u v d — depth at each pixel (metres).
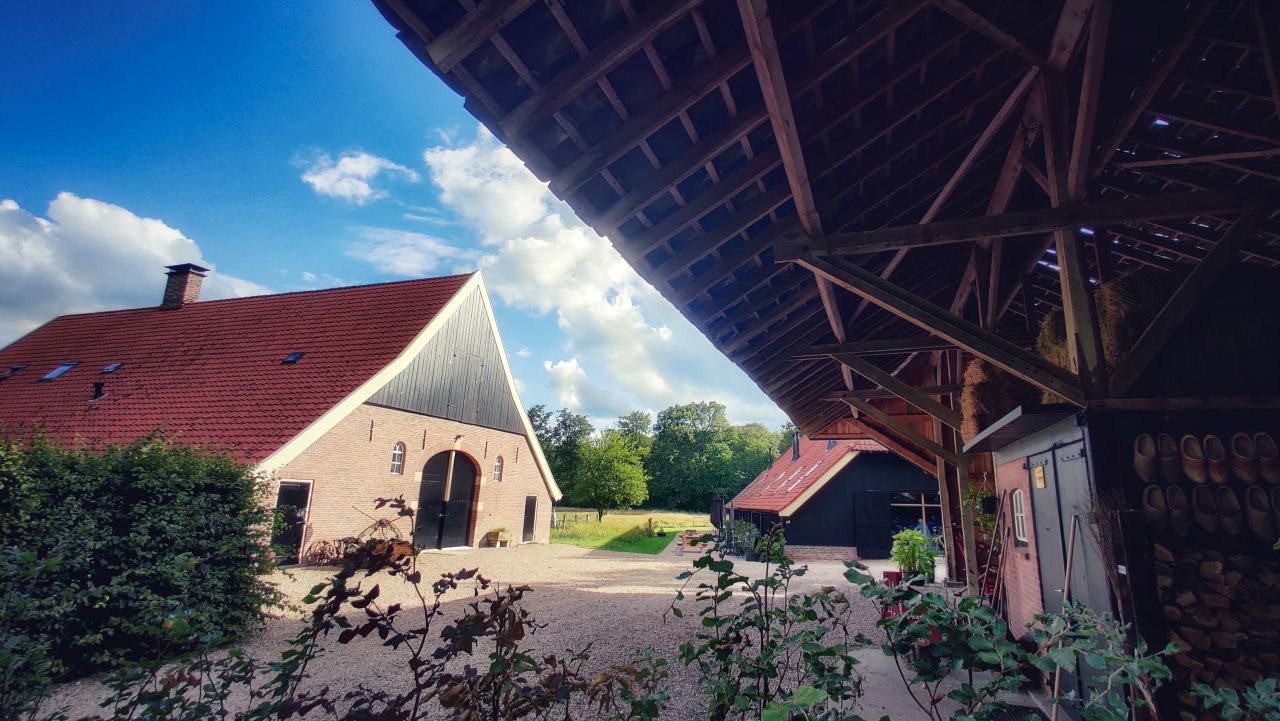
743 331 6.46
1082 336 3.75
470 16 2.40
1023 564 5.29
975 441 5.62
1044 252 7.46
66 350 17.08
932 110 4.45
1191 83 4.71
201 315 17.62
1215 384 3.72
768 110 3.17
